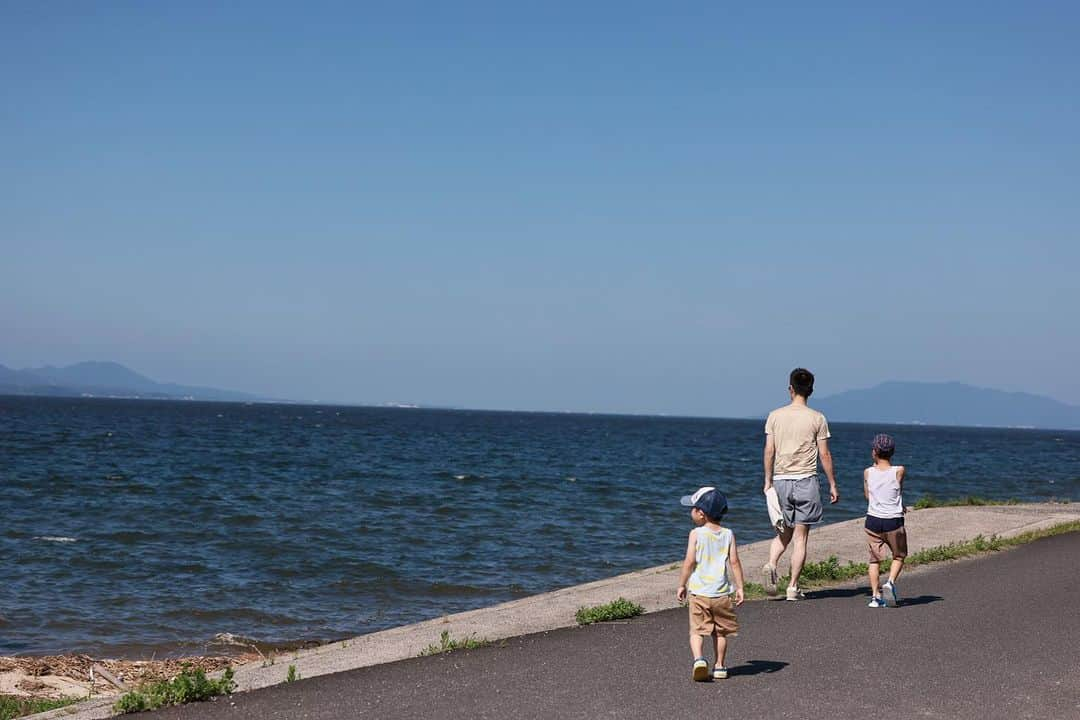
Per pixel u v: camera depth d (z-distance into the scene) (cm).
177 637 1216
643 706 588
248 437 7269
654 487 3575
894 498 923
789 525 967
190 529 2170
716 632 657
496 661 716
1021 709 581
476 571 1709
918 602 945
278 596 1480
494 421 17625
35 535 2022
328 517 2438
